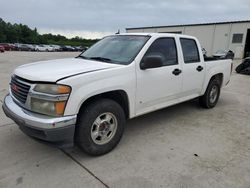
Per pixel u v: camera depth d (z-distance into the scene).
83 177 2.96
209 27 36.84
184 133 4.36
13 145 3.72
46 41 88.50
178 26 40.34
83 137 3.20
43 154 3.48
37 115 2.98
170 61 4.40
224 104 6.46
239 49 33.47
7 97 3.66
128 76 3.60
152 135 4.23
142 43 4.02
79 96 3.01
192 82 4.95
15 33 85.00
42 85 2.94
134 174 3.05
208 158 3.48
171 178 2.98
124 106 3.78
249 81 10.59
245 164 3.35
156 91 4.11
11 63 16.70
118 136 3.61
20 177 2.93
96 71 3.25
